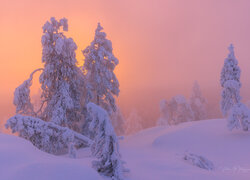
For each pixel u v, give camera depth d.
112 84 22.95
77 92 20.33
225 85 22.78
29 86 18.62
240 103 21.91
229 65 22.91
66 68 19.30
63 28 19.62
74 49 19.61
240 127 21.28
